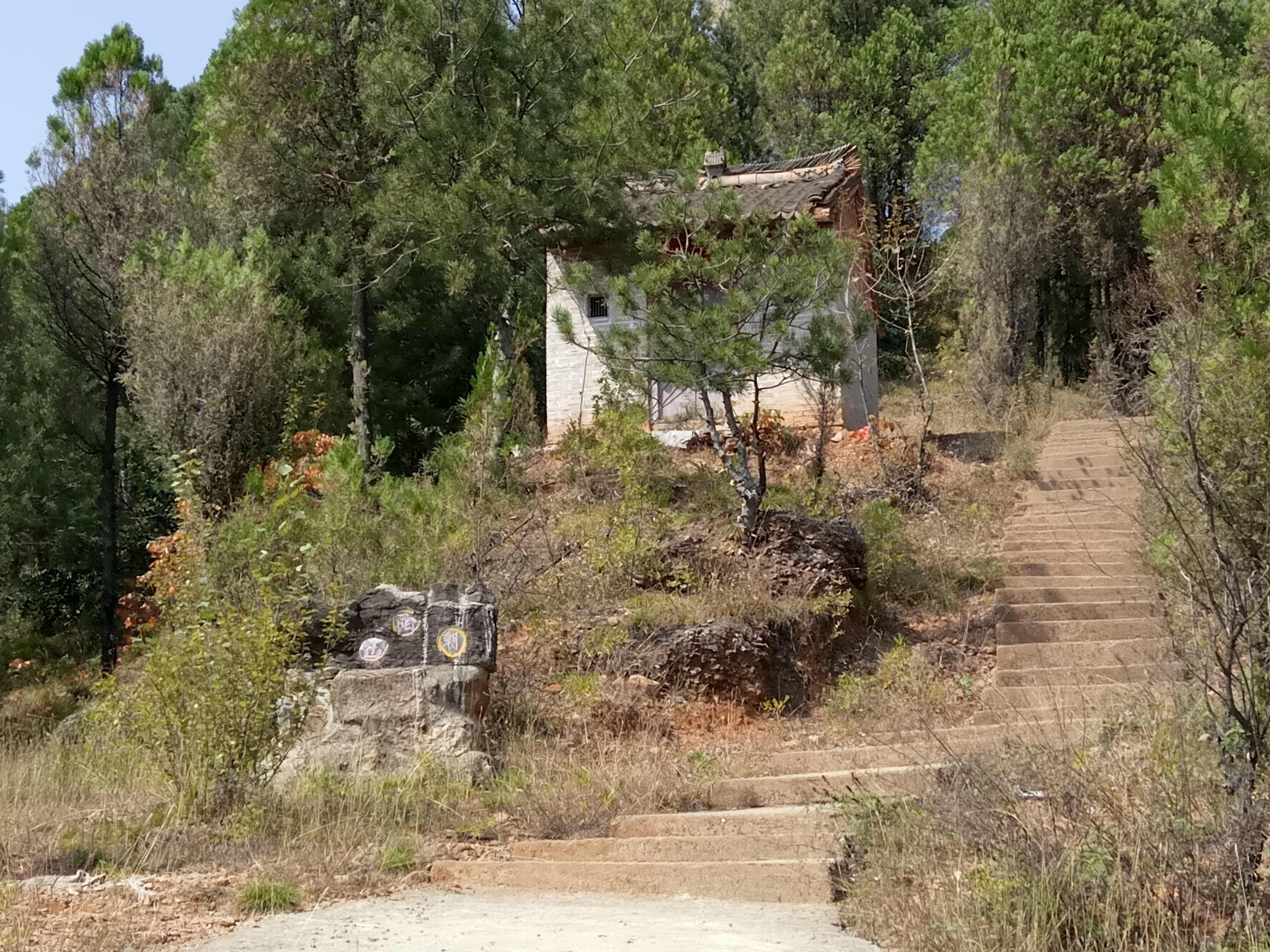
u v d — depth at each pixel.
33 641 20.38
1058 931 4.74
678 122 21.36
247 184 18.61
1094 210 23.20
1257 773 5.26
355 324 18.25
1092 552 12.80
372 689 9.02
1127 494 14.46
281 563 9.71
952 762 6.34
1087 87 23.78
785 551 11.80
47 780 9.12
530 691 10.01
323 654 9.30
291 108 18.22
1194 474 5.95
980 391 19.89
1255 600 5.53
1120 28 24.23
